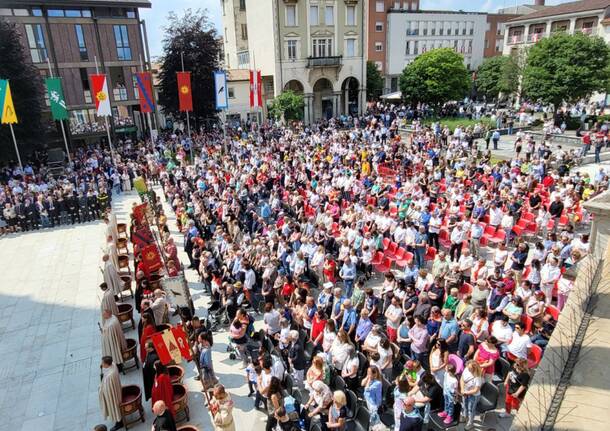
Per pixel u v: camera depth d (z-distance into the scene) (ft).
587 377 17.60
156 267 48.34
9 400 34.47
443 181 74.74
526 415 16.17
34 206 75.51
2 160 110.73
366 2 168.96
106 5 135.85
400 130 147.23
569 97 129.49
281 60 161.38
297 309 36.78
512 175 68.85
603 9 173.88
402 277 41.88
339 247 52.34
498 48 262.67
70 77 137.90
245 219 64.44
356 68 175.32
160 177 99.50
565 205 56.54
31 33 130.72
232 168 89.97
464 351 30.17
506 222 52.54
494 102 220.64
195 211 66.74
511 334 31.27
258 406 31.89
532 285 36.40
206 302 47.44
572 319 21.53
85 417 32.42
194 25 144.36
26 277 56.90
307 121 171.94
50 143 135.95
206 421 31.48
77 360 39.22
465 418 28.50
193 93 145.69
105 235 65.41
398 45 228.02
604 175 67.41
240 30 197.57
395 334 34.27
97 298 50.49
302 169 83.97
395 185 72.18
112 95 146.30
